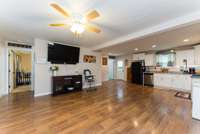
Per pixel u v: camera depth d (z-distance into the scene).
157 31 2.76
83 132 1.90
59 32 3.35
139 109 2.92
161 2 1.80
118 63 9.41
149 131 1.93
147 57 6.70
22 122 2.21
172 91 4.99
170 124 2.16
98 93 4.65
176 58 5.58
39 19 2.45
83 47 5.66
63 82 4.64
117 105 3.21
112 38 3.98
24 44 4.96
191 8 2.00
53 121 2.27
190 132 1.89
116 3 1.83
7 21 2.56
